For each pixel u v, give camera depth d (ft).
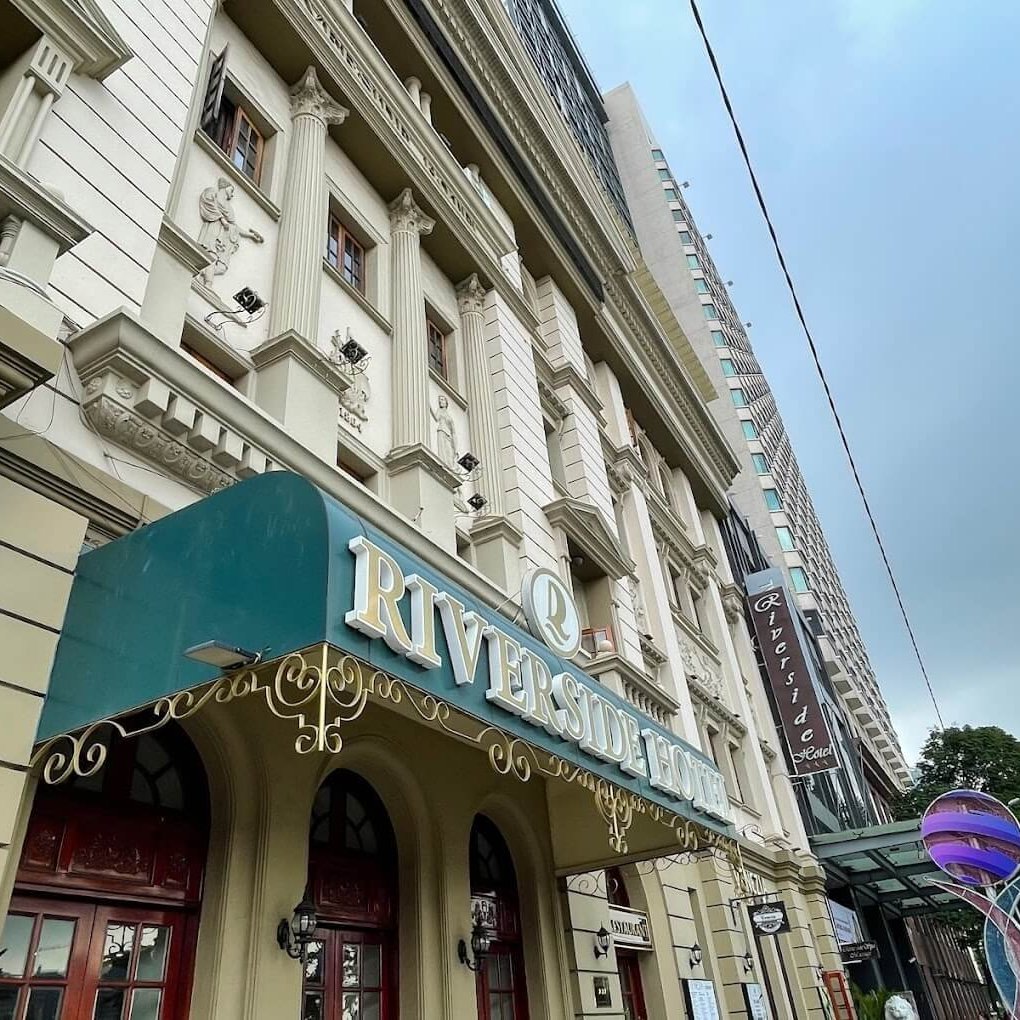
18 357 13.29
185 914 17.71
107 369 17.49
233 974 17.28
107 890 16.11
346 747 22.98
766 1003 48.73
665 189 220.23
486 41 53.88
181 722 18.72
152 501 18.10
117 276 19.31
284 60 34.45
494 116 54.44
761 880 60.59
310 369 26.11
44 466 15.72
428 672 16.20
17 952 14.43
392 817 25.23
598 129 154.81
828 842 75.46
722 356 195.52
